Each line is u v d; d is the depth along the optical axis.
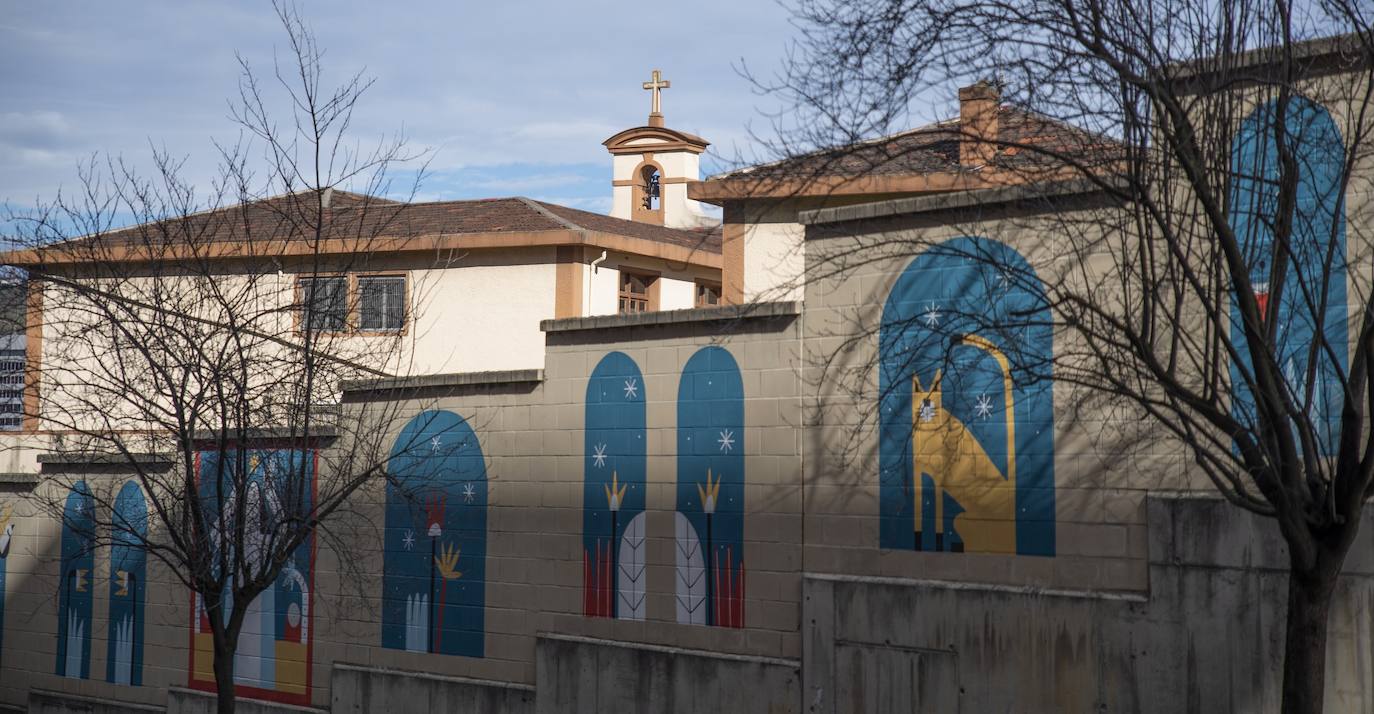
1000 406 10.59
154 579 16.30
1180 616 9.68
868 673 11.12
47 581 17.45
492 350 25.41
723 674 11.91
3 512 18.05
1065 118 7.79
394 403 14.33
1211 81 7.54
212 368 11.99
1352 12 7.59
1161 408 9.77
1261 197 7.55
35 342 18.38
